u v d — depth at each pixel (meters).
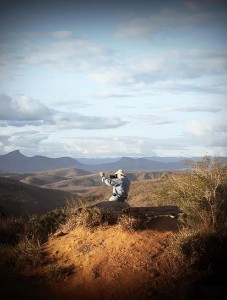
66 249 10.27
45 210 40.16
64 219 12.33
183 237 9.35
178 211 10.98
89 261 9.49
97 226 10.73
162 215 10.80
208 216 10.45
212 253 9.06
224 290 8.09
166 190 13.82
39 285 9.05
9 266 9.93
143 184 37.19
